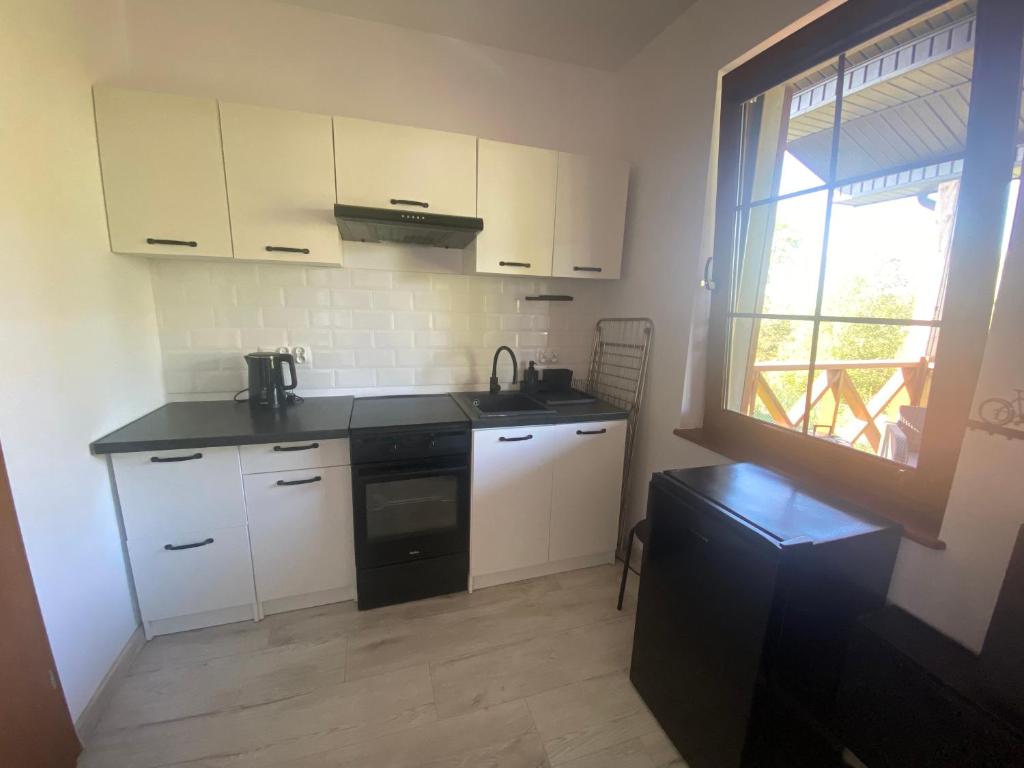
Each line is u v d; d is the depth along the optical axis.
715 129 1.76
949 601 1.04
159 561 1.63
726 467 1.48
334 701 1.48
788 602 0.99
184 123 1.59
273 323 2.08
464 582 2.03
